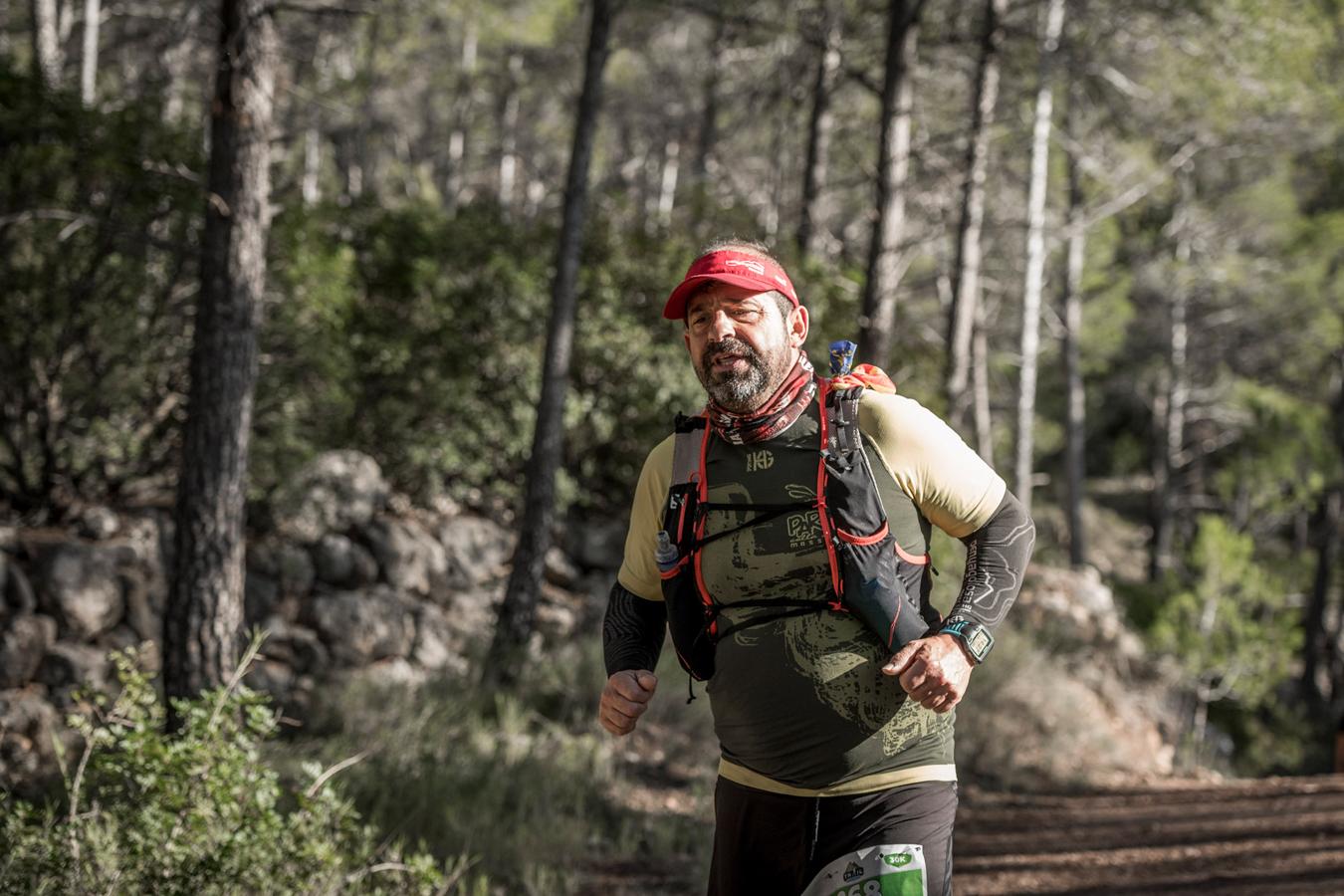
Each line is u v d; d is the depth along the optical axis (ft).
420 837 20.22
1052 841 26.81
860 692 8.05
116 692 25.80
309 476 32.48
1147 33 49.14
